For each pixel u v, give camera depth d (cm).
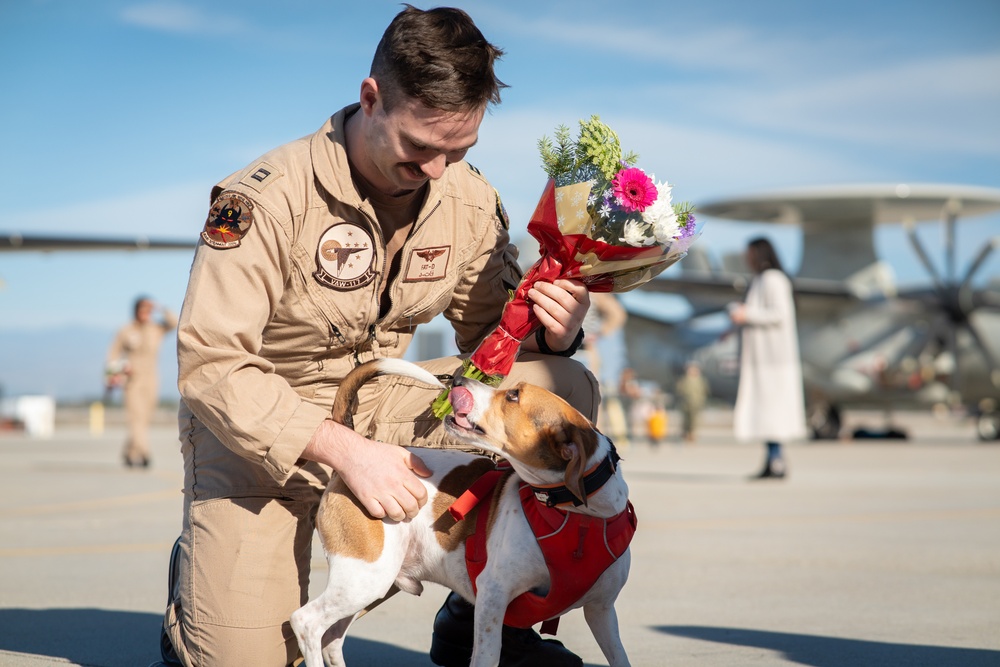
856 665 347
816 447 2297
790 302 1095
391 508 293
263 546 306
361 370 306
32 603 459
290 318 314
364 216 311
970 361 2470
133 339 1478
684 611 446
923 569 557
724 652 368
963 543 659
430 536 304
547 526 285
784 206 2836
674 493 1023
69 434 3581
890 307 2556
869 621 423
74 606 453
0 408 4856
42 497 999
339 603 295
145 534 709
